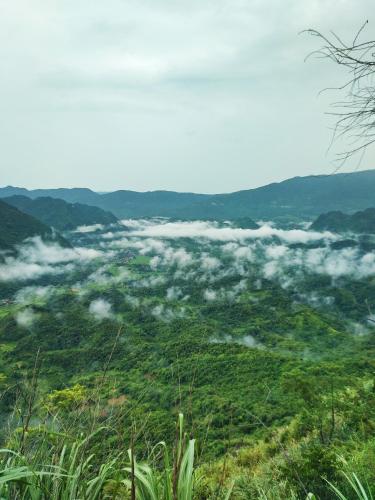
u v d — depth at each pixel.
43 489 1.69
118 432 1.91
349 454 4.16
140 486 1.84
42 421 1.89
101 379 2.11
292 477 3.34
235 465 6.39
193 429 1.94
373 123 2.30
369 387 6.70
